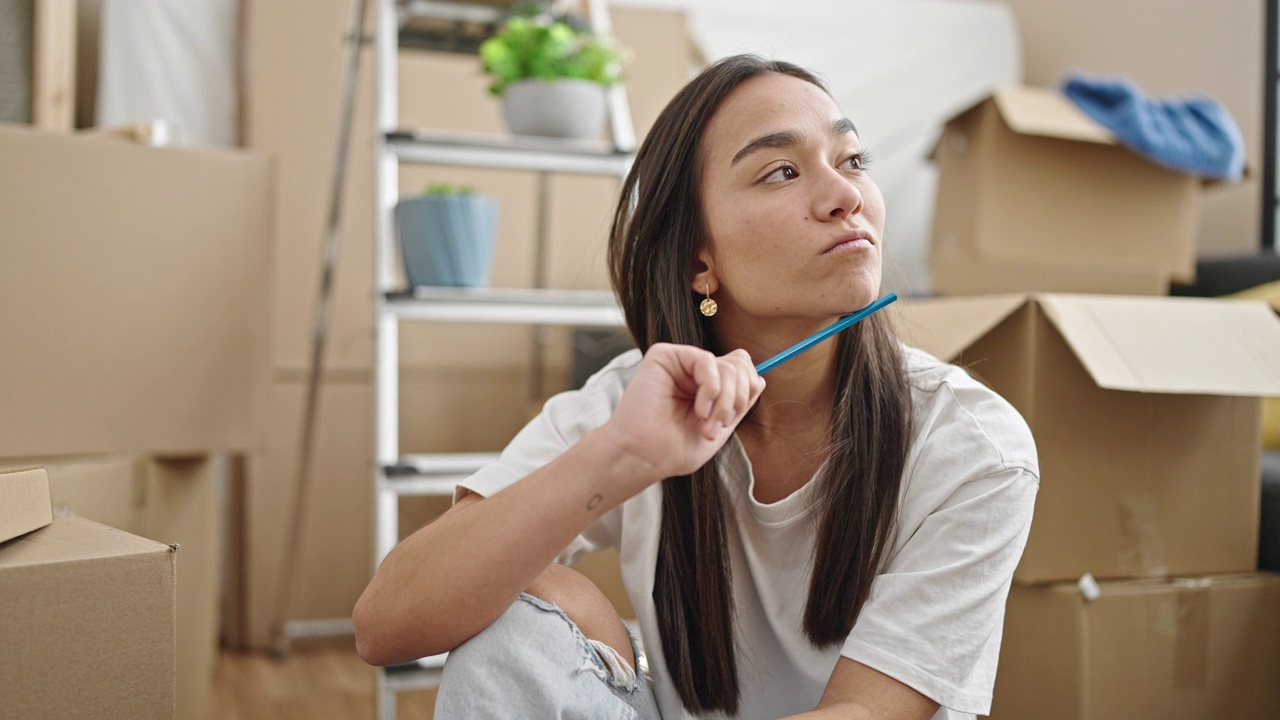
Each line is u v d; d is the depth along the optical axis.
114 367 1.47
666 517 0.95
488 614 0.78
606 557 1.51
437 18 1.95
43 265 1.43
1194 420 1.26
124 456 1.47
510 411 2.54
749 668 0.97
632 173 1.00
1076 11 2.88
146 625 0.83
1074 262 2.05
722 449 0.94
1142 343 1.14
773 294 0.85
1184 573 1.26
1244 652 1.24
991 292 2.03
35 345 1.42
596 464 0.75
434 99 2.50
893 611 0.83
